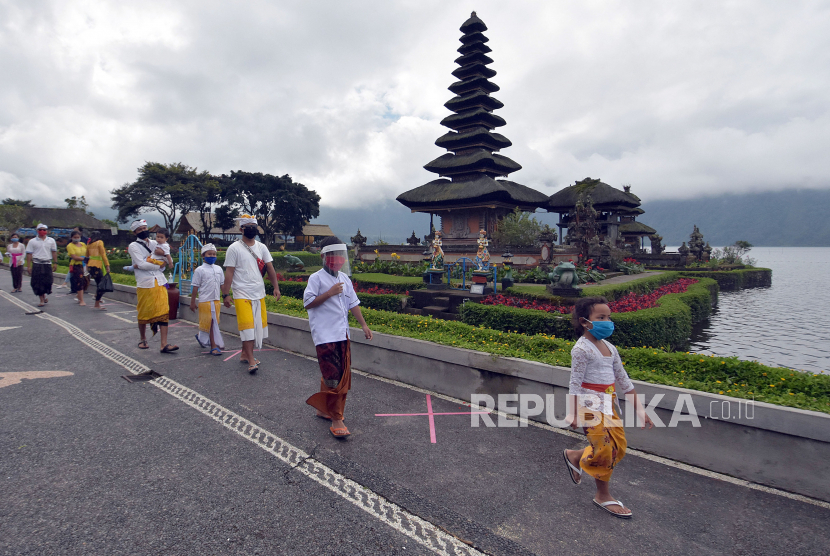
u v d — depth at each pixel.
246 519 2.81
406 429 4.33
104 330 8.67
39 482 3.15
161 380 5.62
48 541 2.52
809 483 3.23
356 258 28.52
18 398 4.84
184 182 59.00
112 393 5.10
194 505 2.95
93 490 3.08
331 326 4.09
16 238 14.58
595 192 31.95
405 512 2.96
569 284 10.35
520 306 10.53
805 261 121.38
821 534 2.81
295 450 3.81
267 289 14.96
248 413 4.61
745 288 31.80
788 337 12.61
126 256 31.94
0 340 7.59
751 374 4.30
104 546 2.50
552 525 2.86
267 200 63.16
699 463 3.68
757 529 2.86
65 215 71.88
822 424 3.16
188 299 9.89
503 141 33.66
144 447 3.77
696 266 33.72
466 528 2.80
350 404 5.00
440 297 11.82
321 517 2.87
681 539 2.75
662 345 9.00
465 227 31.23
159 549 2.49
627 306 10.12
